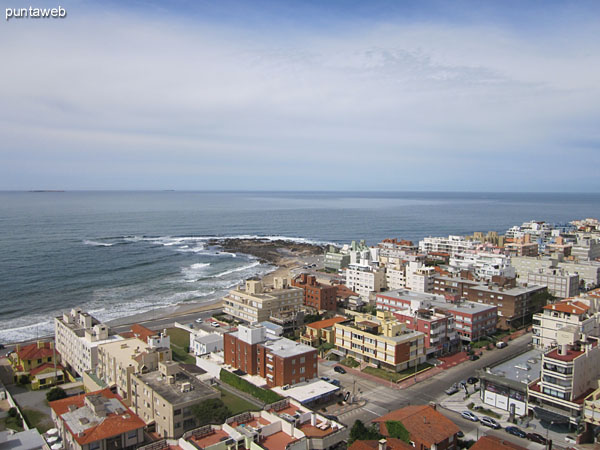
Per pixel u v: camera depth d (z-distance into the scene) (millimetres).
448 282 168375
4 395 94000
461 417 87125
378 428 75812
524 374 93875
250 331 104812
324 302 159500
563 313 114250
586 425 77250
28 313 167625
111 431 67812
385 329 112875
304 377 99812
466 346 127625
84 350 105062
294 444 68000
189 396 76625
